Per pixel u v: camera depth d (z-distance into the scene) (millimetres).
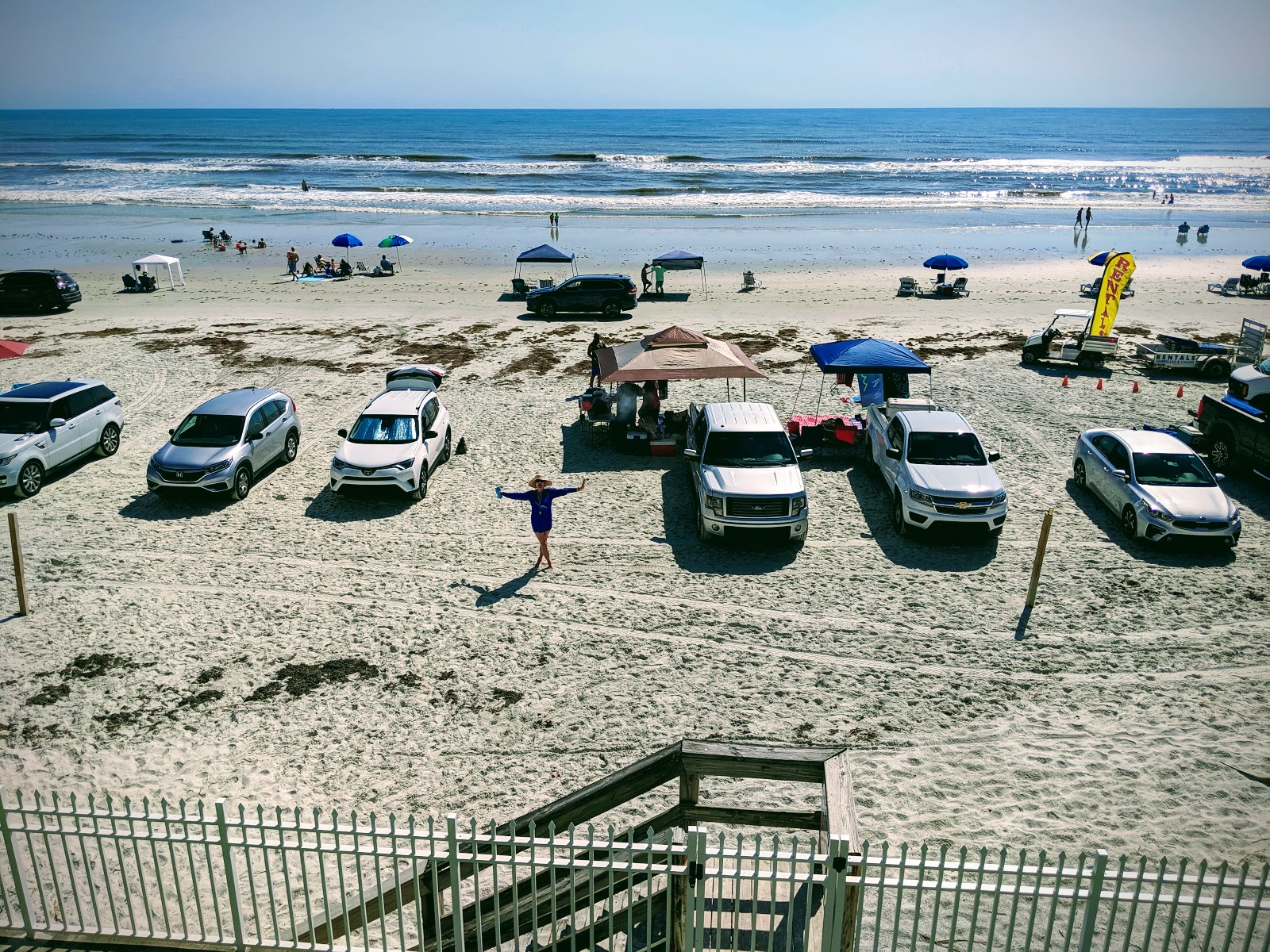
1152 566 13992
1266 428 16641
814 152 130500
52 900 7023
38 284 31594
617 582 13477
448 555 14359
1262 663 11281
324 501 16562
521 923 6242
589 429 20594
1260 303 33844
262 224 55188
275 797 8773
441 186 76312
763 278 38969
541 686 10758
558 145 137875
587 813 6395
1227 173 99125
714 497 14414
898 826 8359
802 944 6309
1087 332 25188
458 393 23109
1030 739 9781
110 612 12359
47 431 17031
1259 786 8984
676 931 5582
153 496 16688
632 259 43594
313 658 11320
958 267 34312
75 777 9016
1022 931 6879
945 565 14086
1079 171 101438
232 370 24859
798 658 11414
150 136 164375
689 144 144000
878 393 20531
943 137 172250
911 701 10477
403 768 9242
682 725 10016
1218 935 6812
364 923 5715
